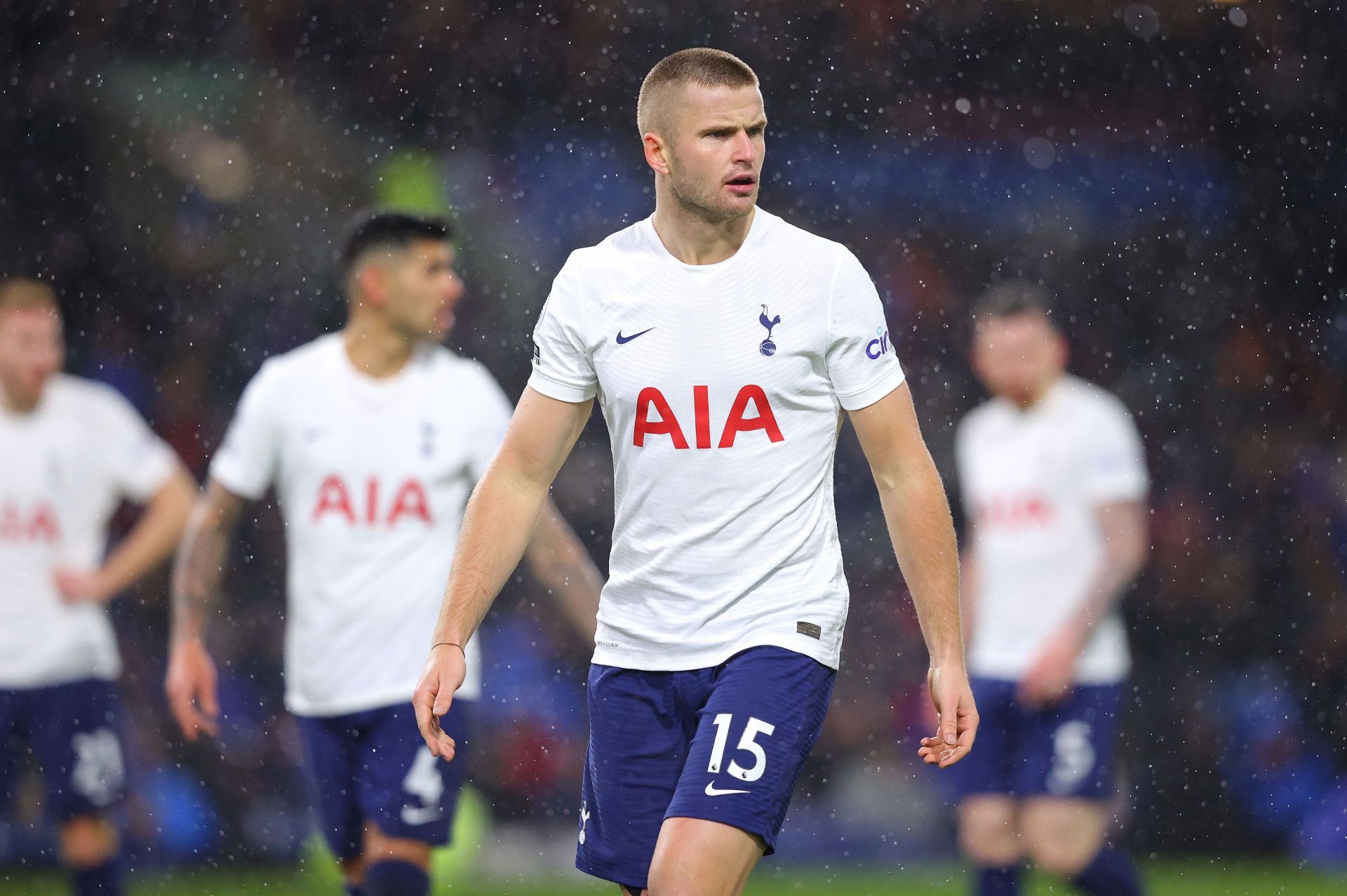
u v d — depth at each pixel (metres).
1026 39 39.56
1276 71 40.59
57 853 22.88
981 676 19.27
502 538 9.90
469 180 37.56
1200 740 31.36
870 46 39.56
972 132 39.50
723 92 9.31
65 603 19.50
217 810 26.67
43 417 19.98
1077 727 18.41
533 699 28.91
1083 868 18.19
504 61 38.34
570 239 37.31
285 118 37.91
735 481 9.52
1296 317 38.84
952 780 19.56
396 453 14.46
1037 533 19.31
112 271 36.50
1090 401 19.28
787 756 9.22
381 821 14.05
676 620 9.72
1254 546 35.03
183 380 35.41
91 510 20.12
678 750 9.94
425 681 9.40
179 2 38.25
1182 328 38.31
